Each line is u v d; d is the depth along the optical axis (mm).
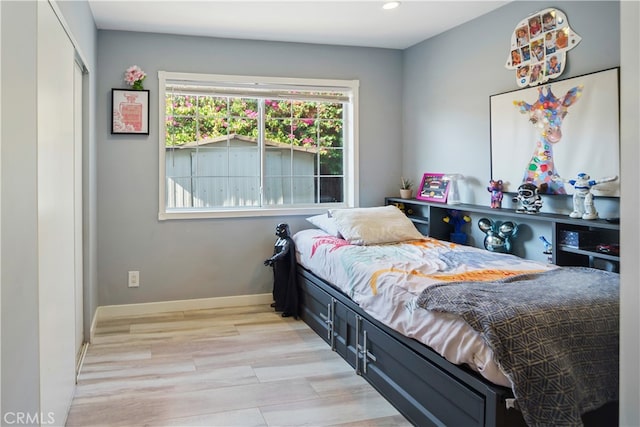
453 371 2039
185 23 3955
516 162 3463
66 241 2312
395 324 2457
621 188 720
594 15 2883
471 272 2717
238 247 4504
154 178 4238
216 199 4539
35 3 1632
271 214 4578
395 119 4930
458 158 4117
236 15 3775
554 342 1818
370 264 2957
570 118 3029
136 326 3885
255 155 4648
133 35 4145
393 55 4887
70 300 2449
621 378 724
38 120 1651
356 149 4801
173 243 4324
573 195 2992
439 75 4336
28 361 1567
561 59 3098
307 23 3994
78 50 2785
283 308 4211
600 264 2854
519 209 3406
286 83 4543
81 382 2809
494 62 3680
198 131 4457
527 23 3354
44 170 1782
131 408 2500
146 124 4172
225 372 2969
